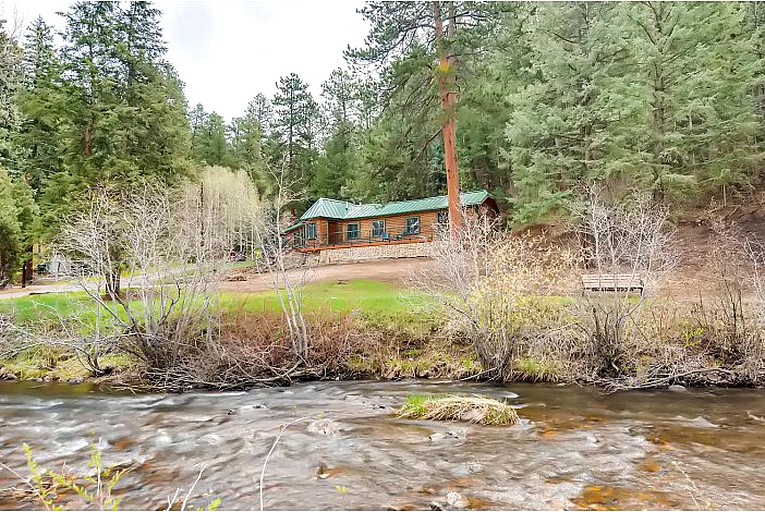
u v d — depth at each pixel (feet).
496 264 30.35
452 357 34.17
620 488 14.32
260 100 202.18
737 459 16.65
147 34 68.95
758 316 28.86
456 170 63.26
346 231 112.16
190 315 33.30
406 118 65.46
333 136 158.81
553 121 63.57
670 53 69.97
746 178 77.20
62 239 44.42
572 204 60.49
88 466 17.54
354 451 18.26
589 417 22.66
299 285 42.04
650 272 29.96
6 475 16.89
